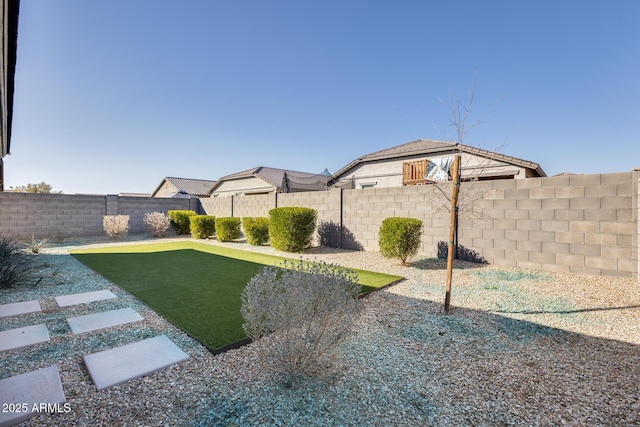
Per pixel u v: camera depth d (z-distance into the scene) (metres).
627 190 5.15
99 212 13.42
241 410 1.93
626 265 5.18
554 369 2.46
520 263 6.27
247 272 6.21
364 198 9.00
